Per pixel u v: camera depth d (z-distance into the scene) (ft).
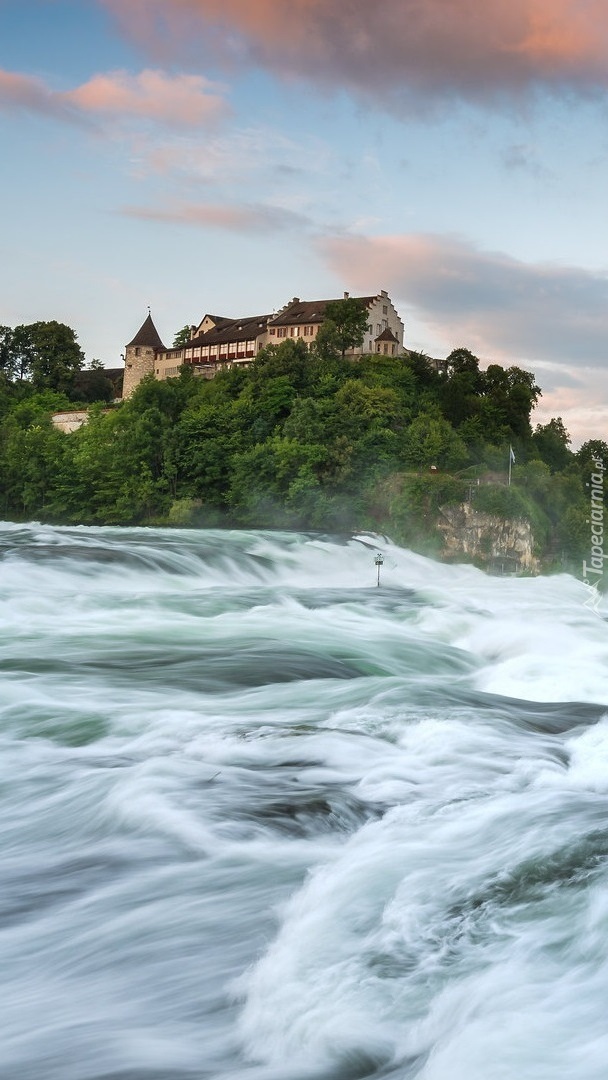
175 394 435.94
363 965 24.22
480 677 77.46
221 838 35.24
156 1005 24.70
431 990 22.82
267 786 40.81
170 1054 22.38
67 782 42.65
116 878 32.50
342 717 55.31
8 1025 23.91
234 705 59.72
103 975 26.40
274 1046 22.45
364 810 38.11
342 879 29.53
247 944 27.53
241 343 533.55
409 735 49.55
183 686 65.26
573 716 57.62
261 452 375.25
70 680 65.87
